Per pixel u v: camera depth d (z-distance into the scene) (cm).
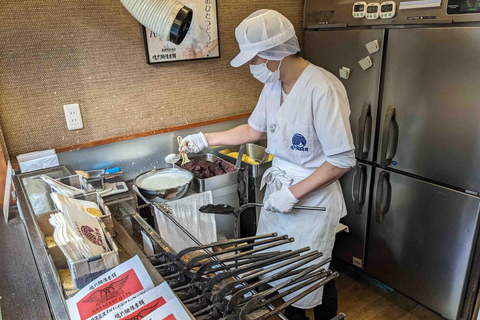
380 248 208
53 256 104
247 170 179
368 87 189
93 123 171
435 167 171
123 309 81
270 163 186
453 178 165
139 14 126
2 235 137
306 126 142
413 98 172
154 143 189
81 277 88
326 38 204
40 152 159
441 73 158
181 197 163
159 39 175
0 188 156
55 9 150
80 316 81
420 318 193
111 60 167
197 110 200
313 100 136
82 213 105
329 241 161
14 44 146
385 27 178
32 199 134
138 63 175
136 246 107
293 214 156
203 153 210
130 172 187
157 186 167
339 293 212
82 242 92
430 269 185
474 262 168
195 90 196
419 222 183
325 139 136
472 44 146
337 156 136
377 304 203
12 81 149
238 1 195
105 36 163
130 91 176
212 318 84
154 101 185
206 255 102
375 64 182
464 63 150
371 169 199
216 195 175
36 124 159
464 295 176
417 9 162
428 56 161
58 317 80
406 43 168
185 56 185
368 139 195
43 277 94
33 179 149
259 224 180
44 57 153
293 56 140
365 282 221
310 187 140
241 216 189
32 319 93
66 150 166
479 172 155
